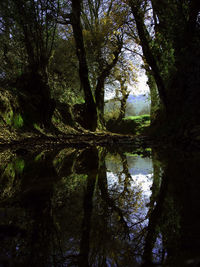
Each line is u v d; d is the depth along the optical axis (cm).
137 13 902
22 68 1026
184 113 626
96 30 1585
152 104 1509
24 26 853
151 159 378
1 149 531
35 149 567
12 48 989
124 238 109
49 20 921
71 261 89
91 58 1666
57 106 1241
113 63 1515
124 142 812
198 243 94
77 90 1698
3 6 807
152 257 89
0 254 93
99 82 1529
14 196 183
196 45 646
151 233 113
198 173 228
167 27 884
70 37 1684
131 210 149
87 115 1388
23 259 89
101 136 1098
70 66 1761
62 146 649
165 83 994
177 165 288
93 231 116
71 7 1200
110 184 228
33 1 825
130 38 1422
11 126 732
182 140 536
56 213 142
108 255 92
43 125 924
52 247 99
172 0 827
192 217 121
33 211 146
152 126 1348
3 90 774
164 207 146
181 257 85
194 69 605
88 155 472
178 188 184
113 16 1282
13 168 319
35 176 267
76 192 197
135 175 267
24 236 109
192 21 723
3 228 117
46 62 955
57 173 285
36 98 948
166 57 925
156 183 214
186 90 673
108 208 154
